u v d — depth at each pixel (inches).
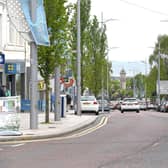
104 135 965.8
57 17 1205.7
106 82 3774.6
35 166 566.6
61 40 1218.6
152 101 4409.5
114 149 719.7
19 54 1824.6
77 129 1099.3
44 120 1379.2
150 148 727.7
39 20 1025.5
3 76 1769.2
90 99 1916.8
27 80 1963.6
